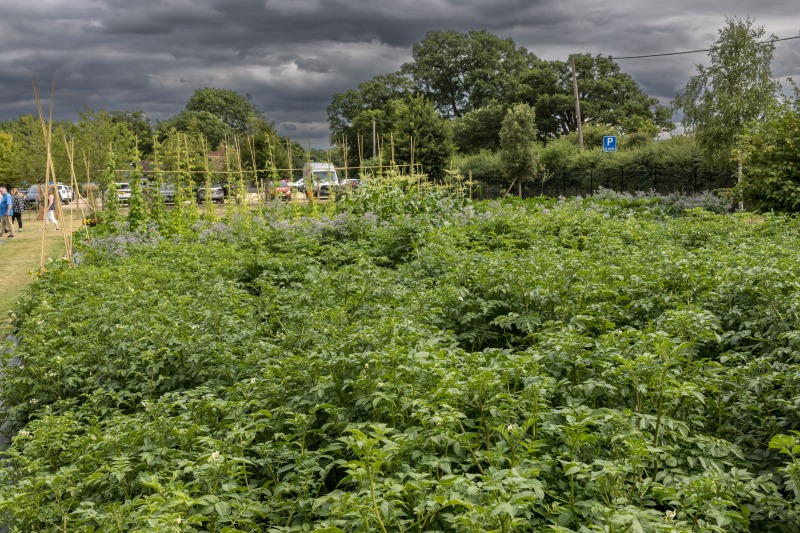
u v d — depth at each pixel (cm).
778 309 566
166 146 2892
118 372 587
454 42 7188
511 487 309
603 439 382
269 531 346
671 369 426
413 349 447
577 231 1258
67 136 3450
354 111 6681
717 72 2281
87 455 411
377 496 338
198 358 576
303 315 662
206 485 382
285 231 1298
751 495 355
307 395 469
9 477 448
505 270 705
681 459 402
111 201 1662
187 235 1416
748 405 439
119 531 345
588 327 629
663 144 3170
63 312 783
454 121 6297
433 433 388
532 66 7044
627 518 294
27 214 3759
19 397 616
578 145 4341
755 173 1536
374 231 1233
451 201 1537
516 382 454
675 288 691
